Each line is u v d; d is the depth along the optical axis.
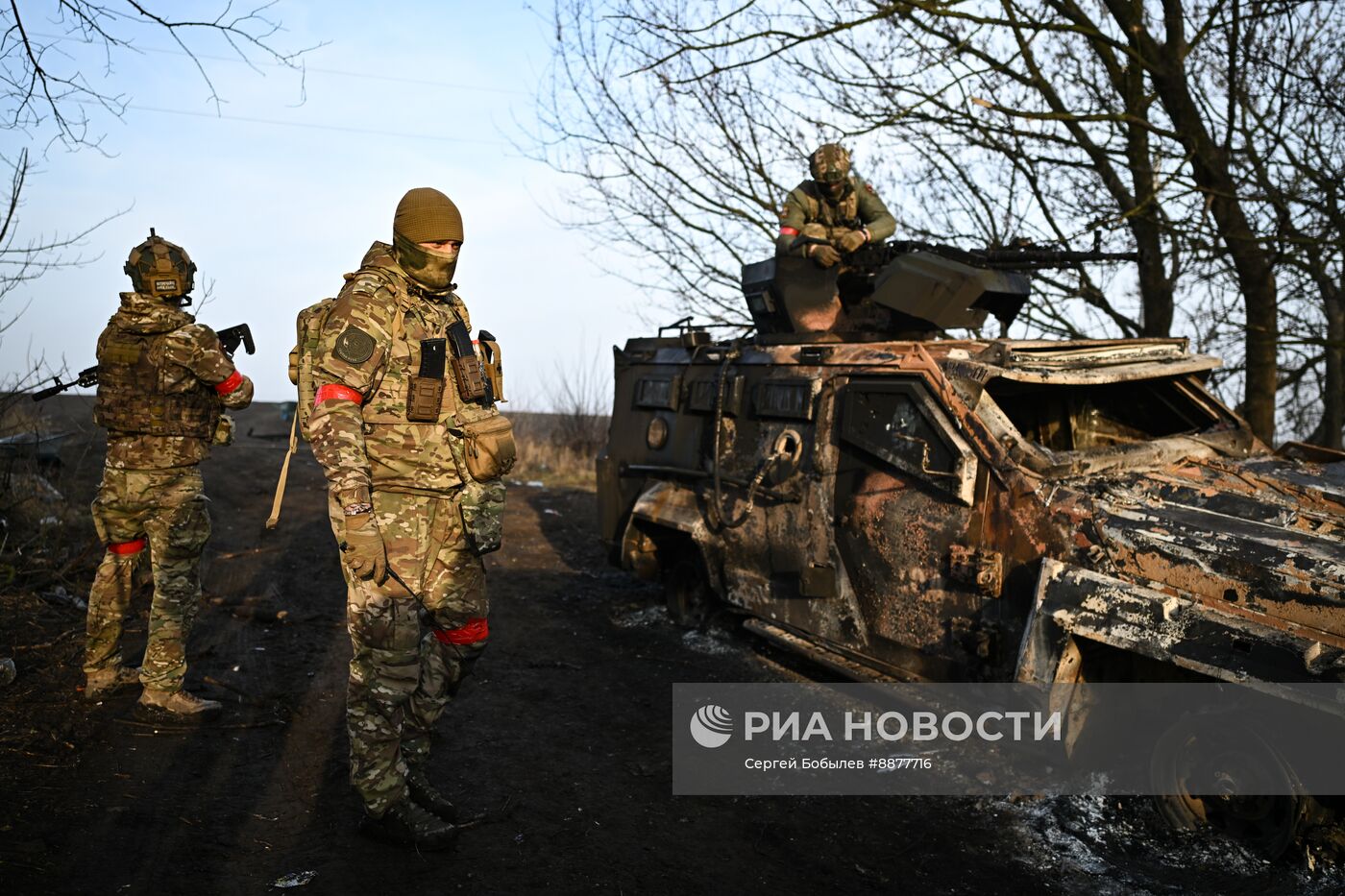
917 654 4.25
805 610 4.82
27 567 5.52
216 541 7.37
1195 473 4.25
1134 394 5.28
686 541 6.01
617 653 5.45
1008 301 5.87
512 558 7.77
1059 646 3.53
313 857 3.00
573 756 4.00
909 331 5.51
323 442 2.76
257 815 3.24
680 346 6.06
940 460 4.12
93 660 4.04
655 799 3.65
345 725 4.07
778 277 5.67
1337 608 3.00
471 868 3.02
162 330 3.82
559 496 10.59
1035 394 5.01
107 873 2.79
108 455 3.89
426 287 3.05
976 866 3.26
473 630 3.21
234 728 3.95
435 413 2.99
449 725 4.24
